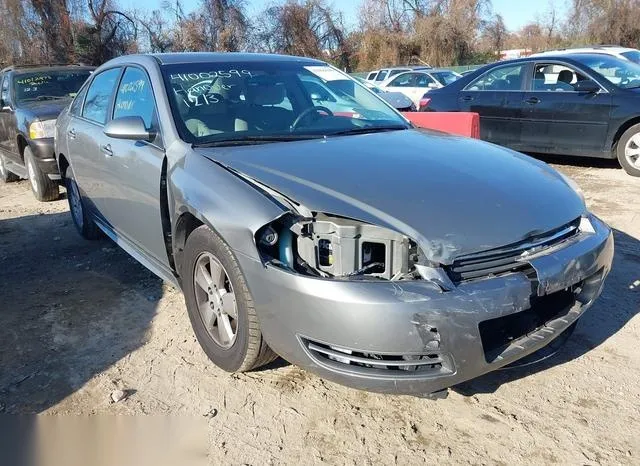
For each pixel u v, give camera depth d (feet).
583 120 24.88
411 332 7.66
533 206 9.00
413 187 8.88
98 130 14.49
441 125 19.95
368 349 7.77
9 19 106.73
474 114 19.38
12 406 9.66
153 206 11.60
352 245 8.05
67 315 12.92
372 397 9.61
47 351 11.39
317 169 9.41
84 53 109.09
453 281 7.93
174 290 13.98
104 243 17.99
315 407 9.39
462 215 8.37
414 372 7.93
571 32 139.03
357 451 8.43
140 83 12.96
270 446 8.57
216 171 9.78
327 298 7.82
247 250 8.59
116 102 14.06
